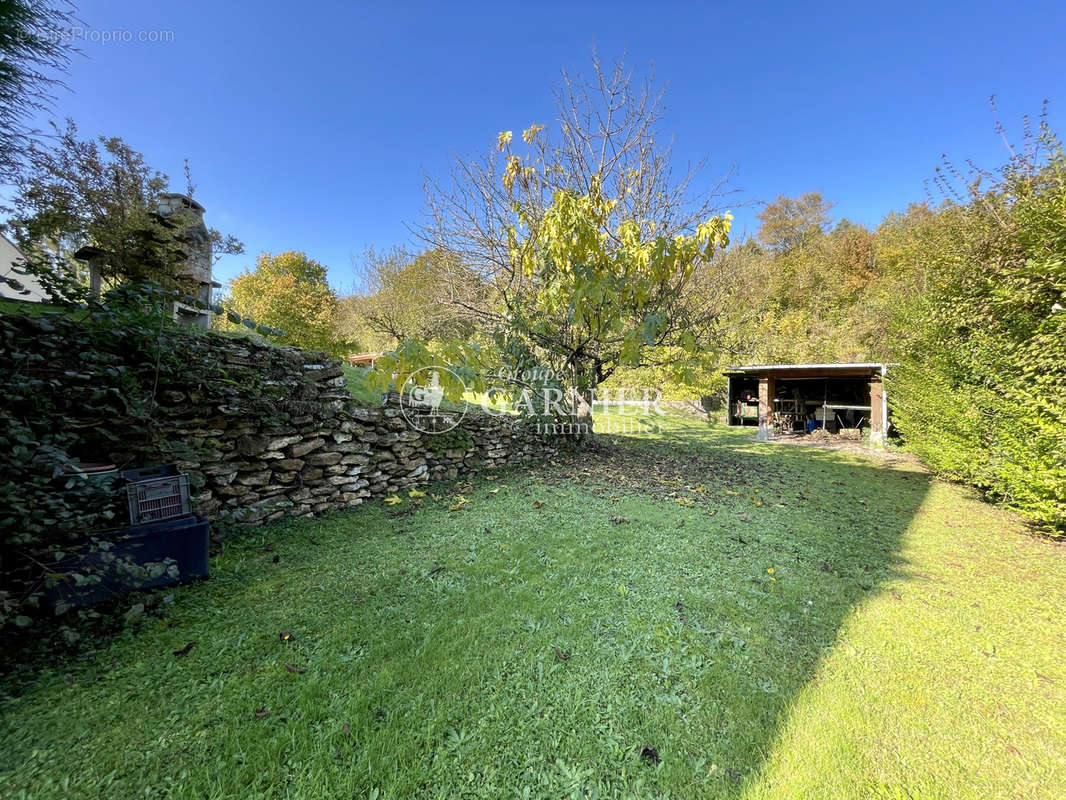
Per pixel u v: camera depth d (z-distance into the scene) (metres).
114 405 2.54
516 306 5.93
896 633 2.21
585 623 2.18
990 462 4.30
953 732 1.58
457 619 2.17
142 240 4.34
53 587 1.80
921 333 5.91
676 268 4.34
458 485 4.78
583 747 1.45
